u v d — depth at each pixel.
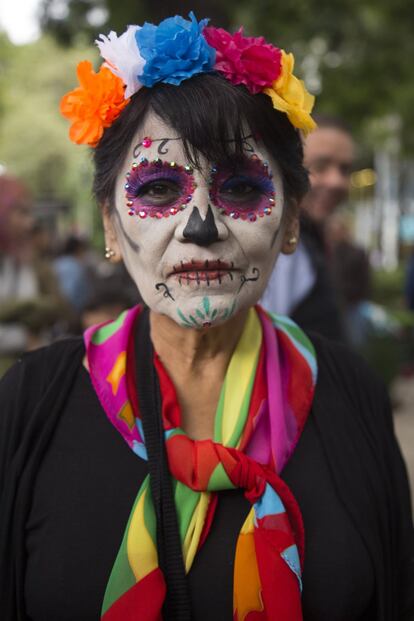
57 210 10.05
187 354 1.36
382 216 17.48
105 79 1.24
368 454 1.38
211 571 1.22
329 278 2.33
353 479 1.33
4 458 1.31
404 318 7.19
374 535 1.31
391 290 9.90
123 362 1.34
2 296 2.98
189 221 1.22
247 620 1.19
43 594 1.22
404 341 7.16
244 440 1.30
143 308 1.49
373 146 12.52
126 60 1.22
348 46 7.51
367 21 7.66
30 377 1.37
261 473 1.24
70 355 1.39
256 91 1.24
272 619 1.18
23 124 35.97
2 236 3.01
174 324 1.35
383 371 5.70
